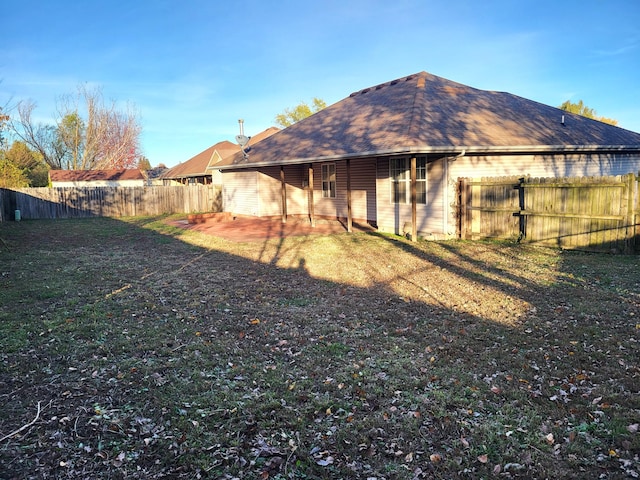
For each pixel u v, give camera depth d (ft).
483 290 23.02
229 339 16.57
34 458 9.37
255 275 27.68
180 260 33.14
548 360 14.15
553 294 21.70
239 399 12.01
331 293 23.18
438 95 47.67
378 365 14.12
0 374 13.37
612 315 18.21
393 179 45.78
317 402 11.83
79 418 10.95
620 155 48.80
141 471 9.07
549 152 42.34
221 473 9.04
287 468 9.21
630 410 11.00
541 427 10.43
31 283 25.39
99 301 21.63
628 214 30.30
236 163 60.75
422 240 40.06
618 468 8.91
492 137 39.04
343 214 57.36
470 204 39.34
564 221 33.63
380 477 8.91
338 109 59.47
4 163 93.91
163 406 11.62
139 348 15.56
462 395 12.05
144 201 82.58
